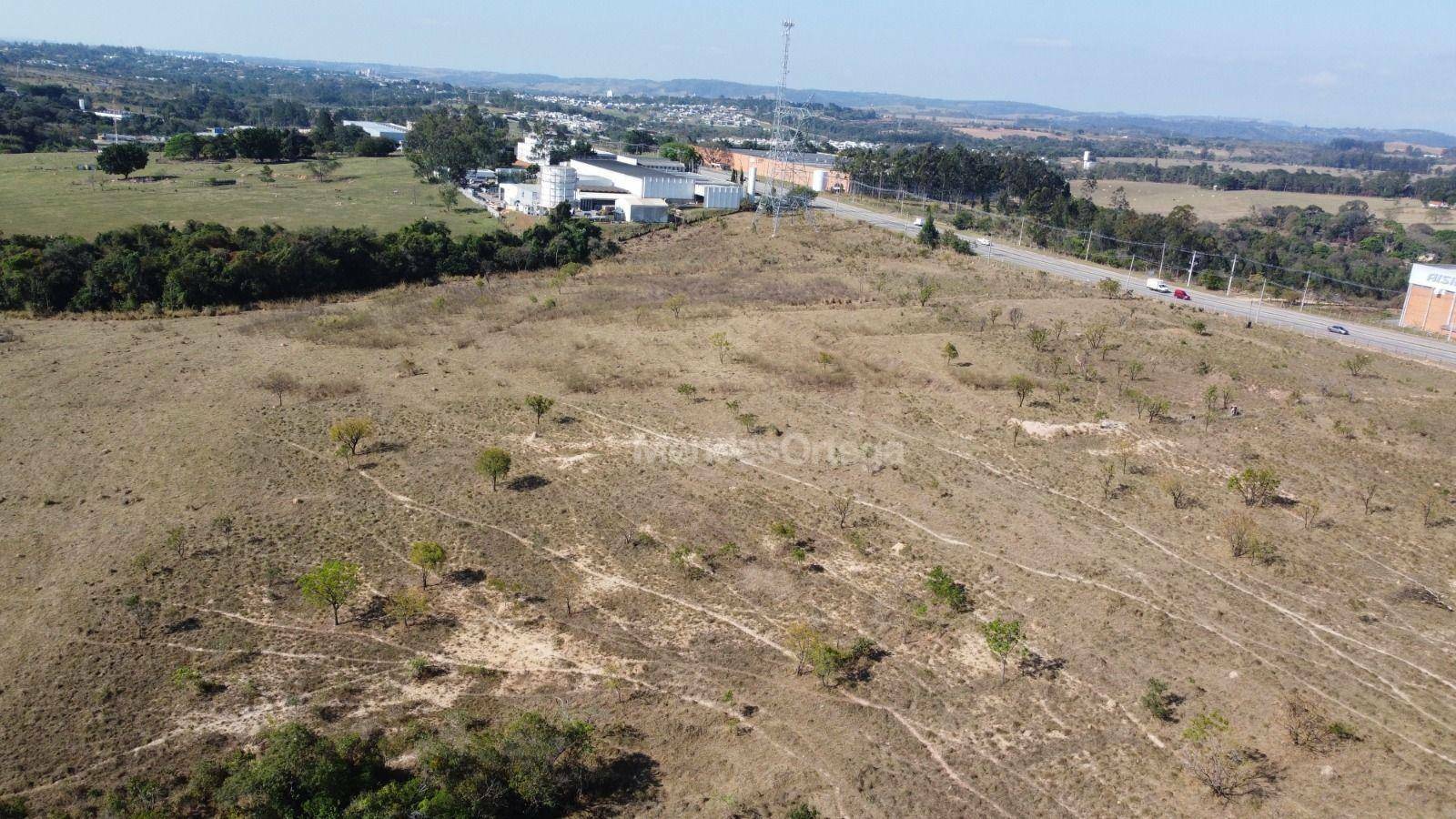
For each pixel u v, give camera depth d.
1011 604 35.34
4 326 69.38
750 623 33.88
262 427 49.78
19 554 36.47
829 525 41.09
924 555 38.81
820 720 28.81
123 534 38.16
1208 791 26.03
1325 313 88.25
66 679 29.31
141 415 51.22
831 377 59.81
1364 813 25.03
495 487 43.59
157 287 77.19
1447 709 29.67
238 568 36.03
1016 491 44.72
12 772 25.42
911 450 49.16
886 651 32.44
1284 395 57.22
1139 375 60.41
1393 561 38.88
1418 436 51.12
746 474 45.97
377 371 60.03
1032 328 70.06
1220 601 35.81
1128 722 28.98
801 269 93.75
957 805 25.48
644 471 45.91
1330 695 30.30
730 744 27.70
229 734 27.28
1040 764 27.17
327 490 42.84
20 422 49.69
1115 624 34.12
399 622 33.16
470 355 63.94
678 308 75.25
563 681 30.36
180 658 30.72
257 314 75.88
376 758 25.61
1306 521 41.81
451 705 28.92
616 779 26.22
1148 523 41.88
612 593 35.50
